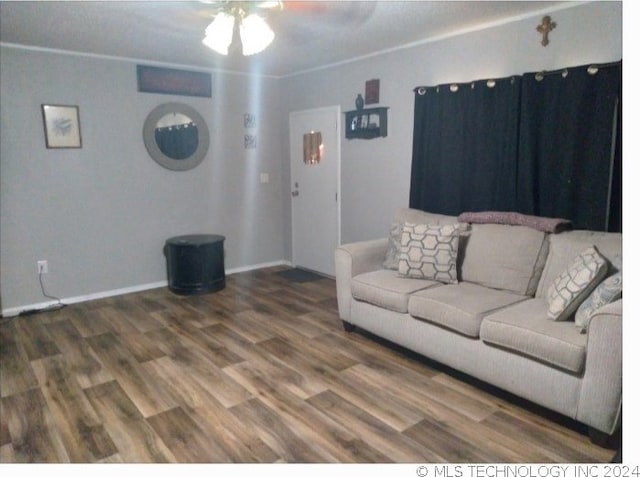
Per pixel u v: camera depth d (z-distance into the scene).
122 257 4.39
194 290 4.34
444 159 3.61
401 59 3.90
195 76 4.61
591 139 2.81
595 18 2.78
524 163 3.13
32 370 2.81
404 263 3.08
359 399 2.45
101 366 2.86
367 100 4.22
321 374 2.73
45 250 3.97
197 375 2.73
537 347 2.13
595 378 1.97
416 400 2.43
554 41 2.97
